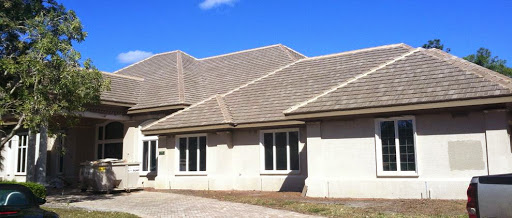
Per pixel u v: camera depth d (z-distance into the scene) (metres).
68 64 15.41
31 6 17.53
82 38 16.73
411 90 14.73
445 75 14.88
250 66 25.47
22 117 15.02
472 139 13.88
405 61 16.66
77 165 24.81
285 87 20.39
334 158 15.87
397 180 14.76
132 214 12.92
